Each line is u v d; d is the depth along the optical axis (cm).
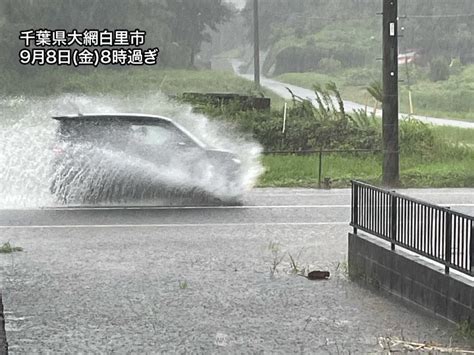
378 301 1027
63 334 904
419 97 6462
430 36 9175
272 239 1456
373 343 859
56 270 1220
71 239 1468
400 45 9162
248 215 1728
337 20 10538
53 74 5781
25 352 841
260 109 3222
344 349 842
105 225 1612
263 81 8219
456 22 9350
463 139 3359
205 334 902
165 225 1609
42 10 6506
